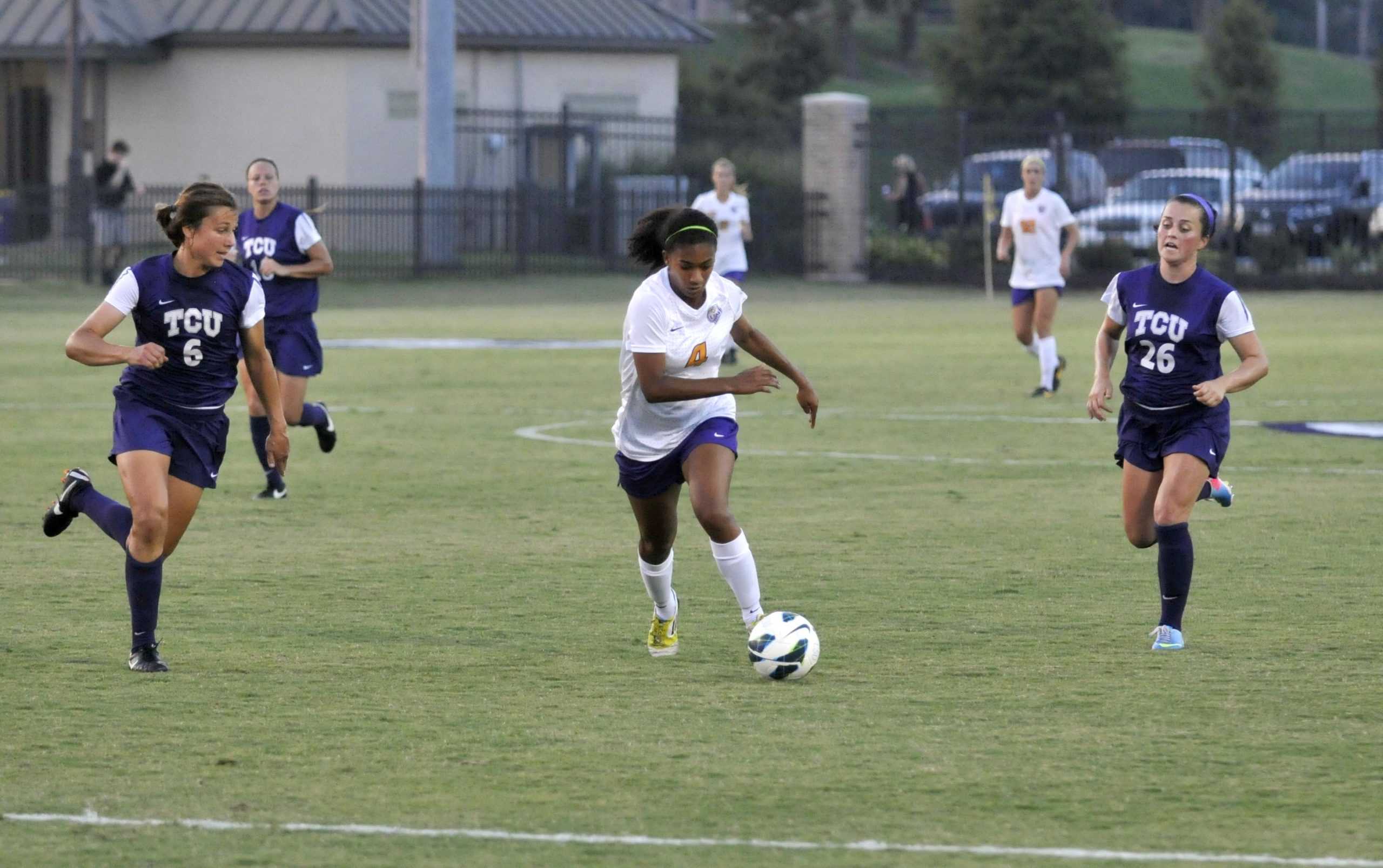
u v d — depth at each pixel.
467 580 34.09
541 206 159.62
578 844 18.84
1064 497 44.41
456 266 152.25
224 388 27.27
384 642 28.66
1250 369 27.89
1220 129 165.50
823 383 74.62
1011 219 69.62
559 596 32.53
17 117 178.00
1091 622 30.00
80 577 34.19
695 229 25.86
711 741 22.88
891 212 197.12
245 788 20.84
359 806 20.14
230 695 25.23
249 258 46.44
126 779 21.19
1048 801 20.30
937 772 21.44
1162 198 160.75
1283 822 19.48
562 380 76.38
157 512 26.28
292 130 172.12
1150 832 19.19
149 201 149.75
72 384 74.81
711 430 26.89
